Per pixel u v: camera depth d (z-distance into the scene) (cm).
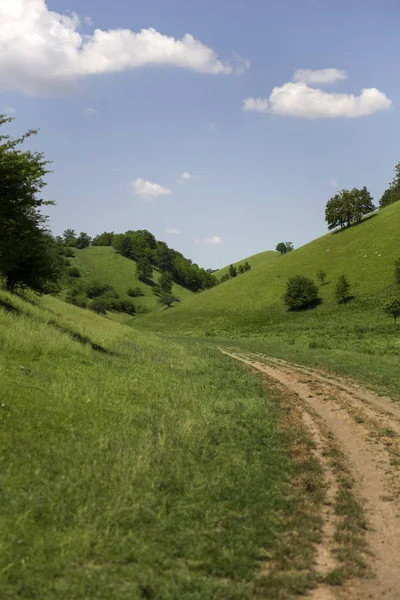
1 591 479
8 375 1202
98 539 595
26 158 2030
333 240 11825
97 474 756
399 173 14550
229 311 9912
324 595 540
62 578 519
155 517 676
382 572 593
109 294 16125
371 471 961
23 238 2320
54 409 1041
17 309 2533
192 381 1853
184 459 903
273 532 680
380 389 1888
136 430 1045
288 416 1408
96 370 1603
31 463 766
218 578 565
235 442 1071
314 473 930
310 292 8925
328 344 4516
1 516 604
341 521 723
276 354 3425
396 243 10262
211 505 736
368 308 7900
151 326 9981
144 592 512
